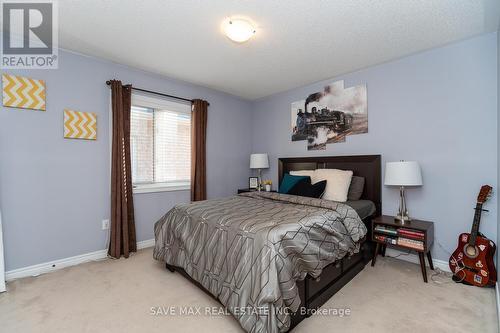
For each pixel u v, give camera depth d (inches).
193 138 140.1
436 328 60.3
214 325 61.9
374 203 111.9
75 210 101.5
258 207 90.2
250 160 167.3
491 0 67.8
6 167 86.3
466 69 90.0
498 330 59.2
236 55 103.9
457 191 92.0
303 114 145.3
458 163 91.9
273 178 163.6
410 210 103.9
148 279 86.8
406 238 89.4
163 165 133.4
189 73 124.6
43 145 93.7
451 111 93.4
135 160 123.3
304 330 59.9
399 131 106.7
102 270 94.4
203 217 80.9
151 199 125.6
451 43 92.7
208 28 83.4
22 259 89.4
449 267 89.5
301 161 143.6
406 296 75.2
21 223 89.3
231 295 60.6
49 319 63.9
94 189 106.5
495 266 80.0
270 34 86.4
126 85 112.9
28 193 90.7
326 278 73.5
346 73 123.8
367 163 115.6
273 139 163.3
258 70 120.2
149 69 119.6
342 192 108.3
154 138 130.6
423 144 100.2
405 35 87.0
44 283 83.6
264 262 55.9
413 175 90.5
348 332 59.2
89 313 66.6
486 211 85.4
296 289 57.4
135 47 97.1
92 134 105.2
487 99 85.9
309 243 64.7
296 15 75.3
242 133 172.2
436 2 69.1
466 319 63.5
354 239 80.8
